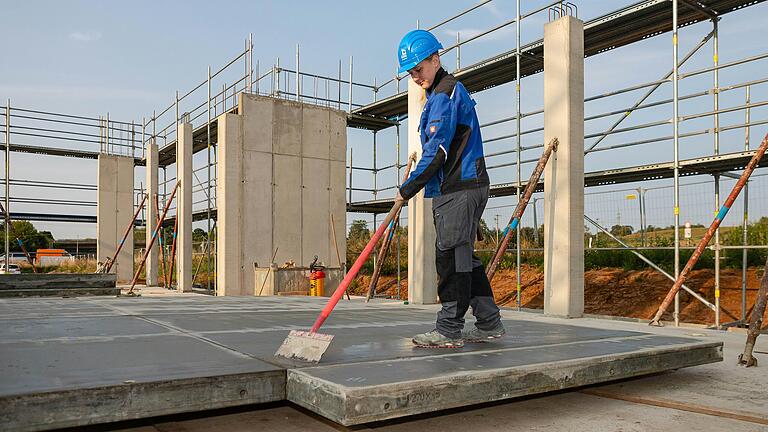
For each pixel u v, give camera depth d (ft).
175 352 7.72
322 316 7.59
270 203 39.40
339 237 41.91
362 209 45.14
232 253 37.78
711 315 26.96
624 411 7.66
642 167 23.95
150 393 5.85
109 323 11.37
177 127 50.06
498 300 36.70
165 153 58.44
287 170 40.16
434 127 8.11
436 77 8.61
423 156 8.13
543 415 7.47
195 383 6.09
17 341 8.73
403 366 6.89
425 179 7.98
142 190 65.05
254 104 39.19
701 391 8.65
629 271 35.29
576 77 20.48
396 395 5.93
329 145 41.86
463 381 6.43
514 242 41.81
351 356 7.59
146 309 15.03
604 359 7.89
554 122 20.66
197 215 51.88
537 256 40.68
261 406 7.62
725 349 12.75
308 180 40.98
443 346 8.41
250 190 38.75
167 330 10.25
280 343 8.63
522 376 6.97
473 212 8.40
